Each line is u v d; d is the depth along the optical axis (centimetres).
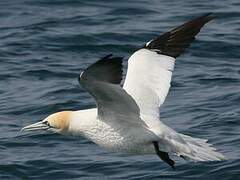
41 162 1620
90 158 1628
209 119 1778
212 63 2145
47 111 1867
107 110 1273
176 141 1266
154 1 2628
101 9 2556
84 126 1322
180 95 1931
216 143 1662
